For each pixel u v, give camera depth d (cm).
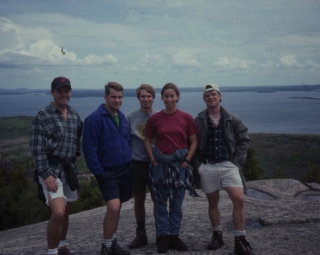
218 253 396
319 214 553
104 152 391
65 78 376
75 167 387
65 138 377
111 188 389
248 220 564
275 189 902
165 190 407
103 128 388
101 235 553
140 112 446
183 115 406
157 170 401
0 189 2158
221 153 398
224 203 728
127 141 407
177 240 410
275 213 589
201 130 405
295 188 916
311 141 6906
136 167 439
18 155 5422
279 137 7556
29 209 2106
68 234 611
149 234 509
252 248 409
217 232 418
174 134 398
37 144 362
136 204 443
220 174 396
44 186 370
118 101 393
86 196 1889
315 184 946
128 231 550
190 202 777
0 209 2078
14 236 768
